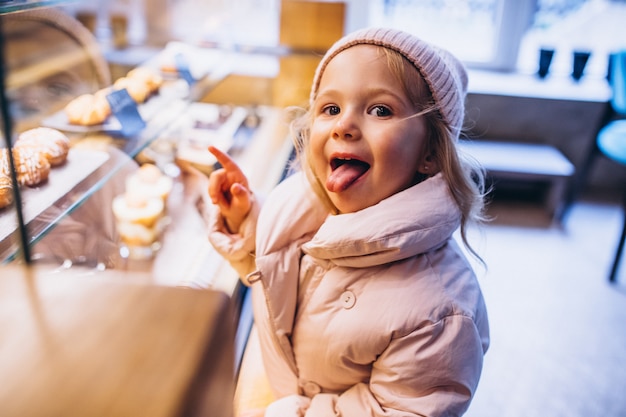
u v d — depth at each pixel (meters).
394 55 0.76
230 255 0.98
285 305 0.87
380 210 0.78
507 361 1.91
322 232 0.82
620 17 3.14
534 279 2.36
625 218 2.25
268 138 1.76
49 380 0.32
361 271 0.83
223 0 2.05
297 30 2.03
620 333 2.06
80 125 1.14
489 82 3.11
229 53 1.91
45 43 1.42
